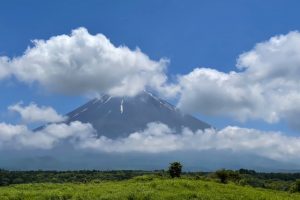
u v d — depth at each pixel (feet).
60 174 410.93
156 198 108.99
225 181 184.96
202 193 118.62
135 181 162.71
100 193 116.57
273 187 275.39
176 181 136.87
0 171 396.37
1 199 106.63
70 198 111.96
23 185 142.92
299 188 184.96
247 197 124.67
